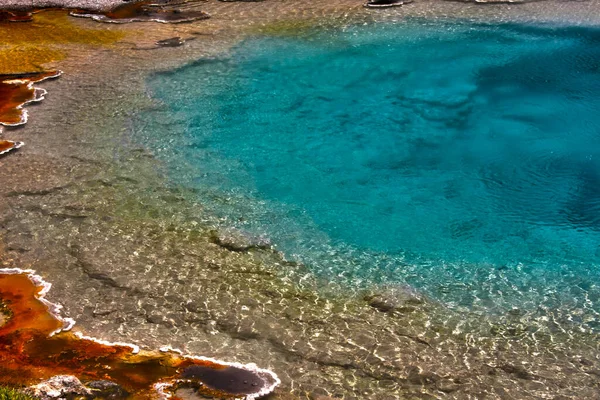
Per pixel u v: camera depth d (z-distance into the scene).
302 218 17.64
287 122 22.31
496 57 26.30
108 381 12.23
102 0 33.06
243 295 14.79
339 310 14.41
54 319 13.97
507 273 15.66
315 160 20.34
